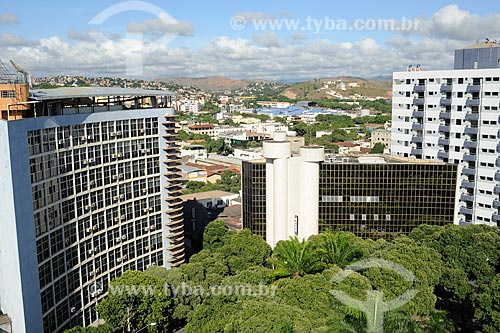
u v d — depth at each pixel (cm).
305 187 9331
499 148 10331
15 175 5528
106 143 7419
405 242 7838
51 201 6322
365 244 8012
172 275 7106
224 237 9631
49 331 6259
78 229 6919
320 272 7238
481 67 11700
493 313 6012
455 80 10981
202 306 6341
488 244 7612
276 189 9488
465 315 7356
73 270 6831
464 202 11075
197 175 17888
